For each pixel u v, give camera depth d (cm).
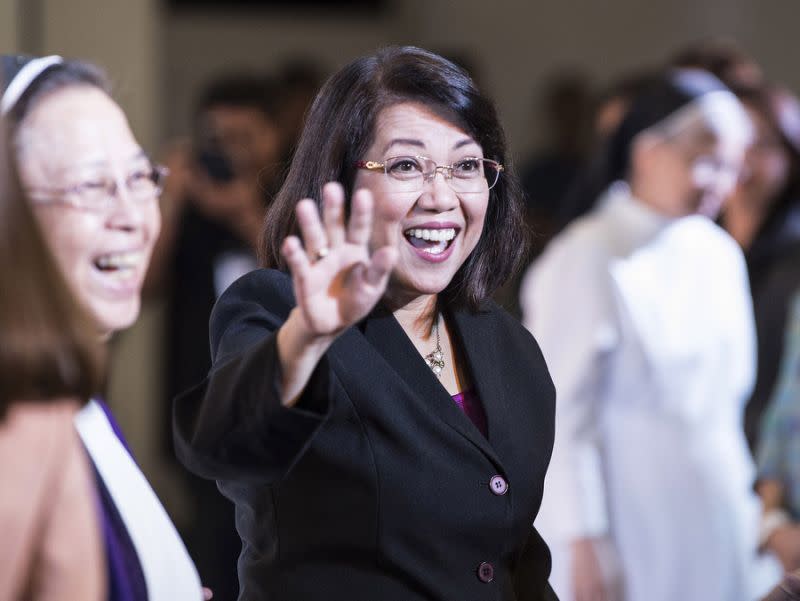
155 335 1703
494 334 643
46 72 560
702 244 1127
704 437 1106
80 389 471
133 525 541
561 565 1084
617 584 1102
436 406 589
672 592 1102
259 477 505
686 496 1100
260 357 492
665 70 1401
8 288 452
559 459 1078
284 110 1598
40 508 462
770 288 1200
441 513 572
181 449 522
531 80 2781
